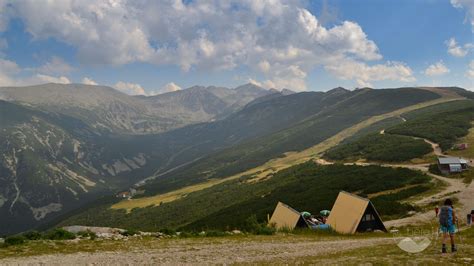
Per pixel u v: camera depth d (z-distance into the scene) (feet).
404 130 551.18
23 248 74.59
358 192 294.46
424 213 195.00
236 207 362.12
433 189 259.80
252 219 142.31
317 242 98.99
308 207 265.54
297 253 75.66
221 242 93.61
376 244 90.84
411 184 289.33
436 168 324.39
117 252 72.79
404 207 211.61
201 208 472.85
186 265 59.67
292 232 142.20
